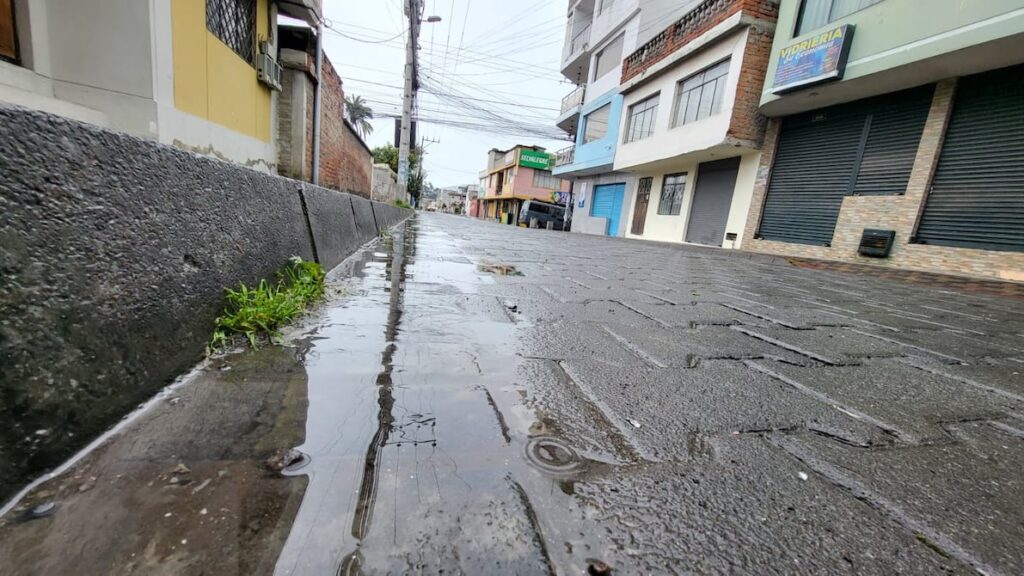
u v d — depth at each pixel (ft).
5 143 2.57
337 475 2.75
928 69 21.84
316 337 5.36
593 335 6.67
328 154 28.35
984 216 21.26
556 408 4.02
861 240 25.96
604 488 2.87
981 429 4.22
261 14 20.49
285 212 7.69
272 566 2.06
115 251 3.44
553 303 8.84
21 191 2.66
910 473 3.33
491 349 5.56
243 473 2.69
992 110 21.12
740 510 2.75
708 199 39.52
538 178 122.01
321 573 2.05
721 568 2.28
